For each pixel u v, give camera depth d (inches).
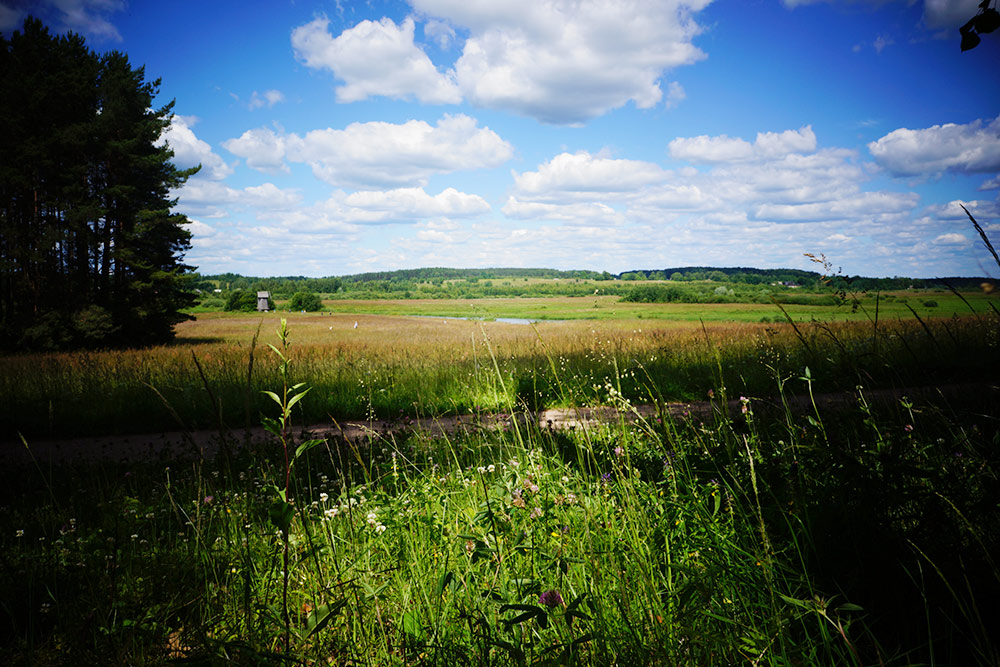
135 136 1518.2
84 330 1311.5
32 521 167.0
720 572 77.0
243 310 4626.0
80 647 78.5
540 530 94.0
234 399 406.0
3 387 494.0
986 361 147.8
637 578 77.5
